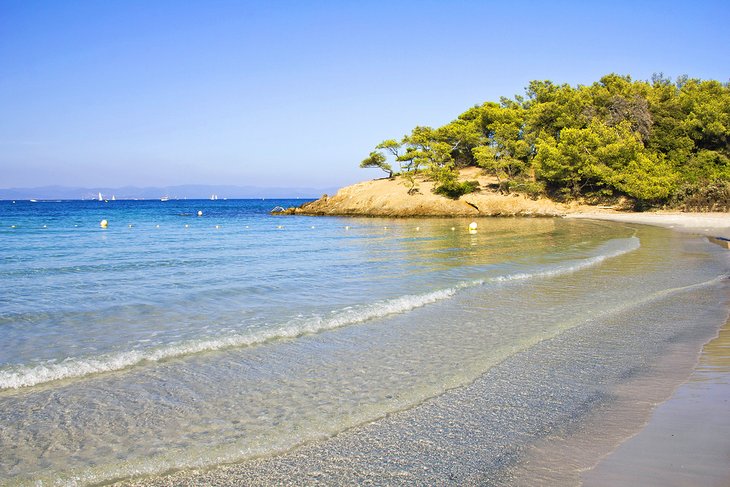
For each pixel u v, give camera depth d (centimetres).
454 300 1446
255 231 4538
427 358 920
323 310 1313
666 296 1485
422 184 8494
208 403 719
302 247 3030
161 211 10144
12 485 511
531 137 8006
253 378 820
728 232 3888
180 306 1375
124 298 1480
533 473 507
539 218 7031
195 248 2941
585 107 7812
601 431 597
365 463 543
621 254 2547
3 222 5697
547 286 1664
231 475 527
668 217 5744
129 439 611
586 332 1094
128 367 876
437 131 9044
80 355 948
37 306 1371
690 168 7119
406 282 1744
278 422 654
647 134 7625
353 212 8169
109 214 8419
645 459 520
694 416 626
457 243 3297
